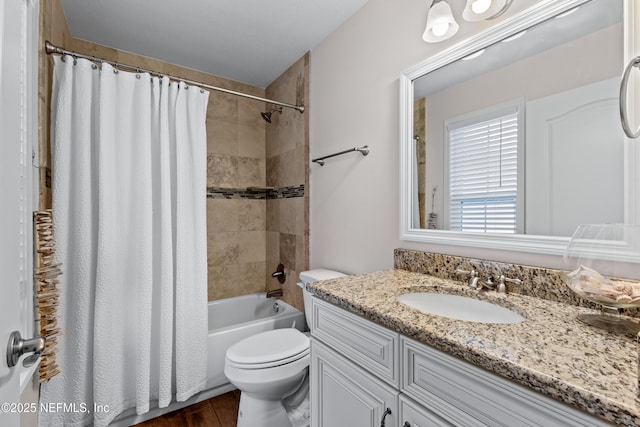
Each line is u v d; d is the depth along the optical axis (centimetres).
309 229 213
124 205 159
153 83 170
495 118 107
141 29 185
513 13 103
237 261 257
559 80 91
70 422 143
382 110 153
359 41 168
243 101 261
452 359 66
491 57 109
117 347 154
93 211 154
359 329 92
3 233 60
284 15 173
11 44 65
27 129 106
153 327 170
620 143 80
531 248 96
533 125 97
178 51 211
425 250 132
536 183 96
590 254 74
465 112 116
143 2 160
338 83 184
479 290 101
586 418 47
